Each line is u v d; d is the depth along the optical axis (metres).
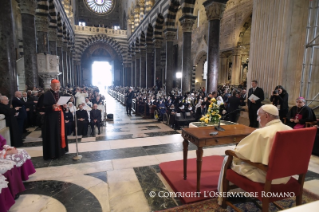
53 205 2.93
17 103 6.27
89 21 38.50
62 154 4.70
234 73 17.94
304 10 5.45
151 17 19.80
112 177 3.78
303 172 2.38
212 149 5.25
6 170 2.66
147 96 12.50
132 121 9.55
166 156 4.85
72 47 29.41
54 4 15.07
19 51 16.58
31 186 3.44
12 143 5.40
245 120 7.06
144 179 3.70
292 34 5.64
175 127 7.88
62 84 19.48
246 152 2.40
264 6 6.36
